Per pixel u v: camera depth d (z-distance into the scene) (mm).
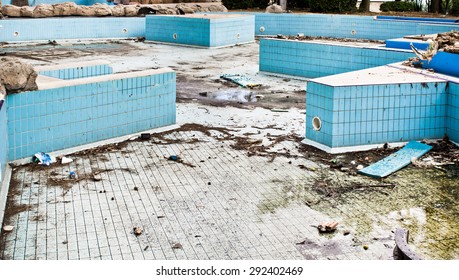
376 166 7785
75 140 8375
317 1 24203
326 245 5609
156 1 27656
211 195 6844
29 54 17422
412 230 5941
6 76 7336
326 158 8242
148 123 9406
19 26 19672
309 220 6176
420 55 10531
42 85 7844
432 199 6758
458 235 5836
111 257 5324
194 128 9734
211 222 6102
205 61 16891
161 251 5449
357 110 8461
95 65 10125
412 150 8445
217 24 19500
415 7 26156
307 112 8883
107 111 8719
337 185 7195
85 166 7766
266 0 26641
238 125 9953
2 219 6039
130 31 21875
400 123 8773
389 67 10461
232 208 6469
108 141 8789
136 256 5348
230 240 5691
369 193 6941
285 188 7090
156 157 8227
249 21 21062
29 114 7711
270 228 5969
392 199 6758
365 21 20172
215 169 7758
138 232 5785
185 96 12148
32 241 5613
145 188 7035
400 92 8633
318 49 13758
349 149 8539
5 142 7312
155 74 9328
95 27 21172
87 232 5824
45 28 20172
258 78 14383
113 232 5832
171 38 20500
